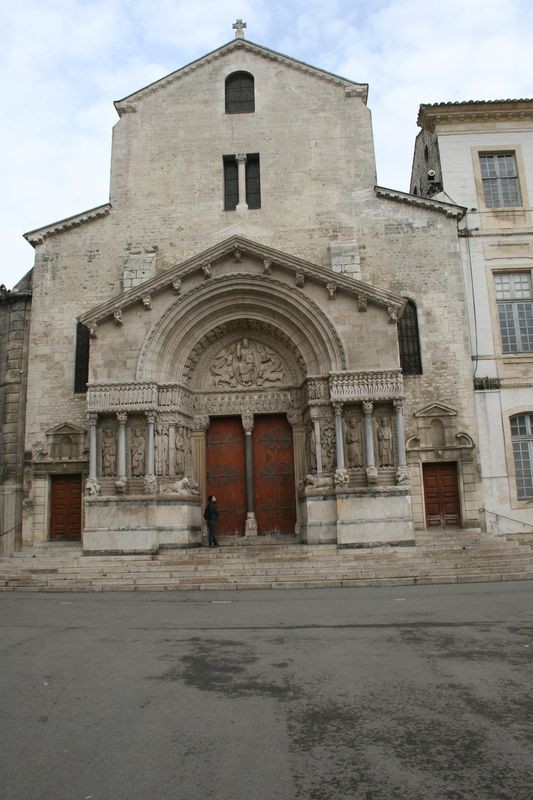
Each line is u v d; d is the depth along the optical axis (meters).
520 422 23.92
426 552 19.42
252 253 22.45
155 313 22.45
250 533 23.05
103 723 6.03
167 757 5.17
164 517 21.23
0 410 25.12
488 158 26.23
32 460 23.83
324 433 21.64
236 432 24.19
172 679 7.55
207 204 25.50
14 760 5.15
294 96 26.25
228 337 24.14
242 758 5.12
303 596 14.98
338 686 7.13
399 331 24.06
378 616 11.65
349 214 25.06
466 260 24.91
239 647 9.23
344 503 20.58
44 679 7.63
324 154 25.66
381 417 21.45
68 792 4.54
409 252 24.56
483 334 24.27
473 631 10.00
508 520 22.88
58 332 24.80
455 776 4.69
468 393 23.47
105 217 25.61
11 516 23.95
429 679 7.32
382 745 5.34
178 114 26.34
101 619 12.06
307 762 5.02
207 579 17.34
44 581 17.67
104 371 22.02
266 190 25.50
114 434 21.89
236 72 26.69
